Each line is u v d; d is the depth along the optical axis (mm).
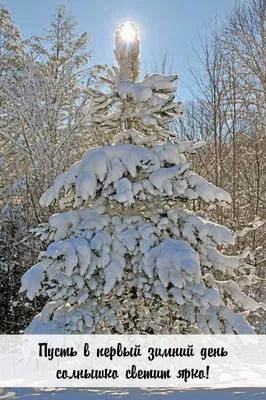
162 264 4266
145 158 4516
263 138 11344
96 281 4508
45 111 11711
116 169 4480
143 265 4480
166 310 4801
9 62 12195
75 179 4750
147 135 5348
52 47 13883
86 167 4543
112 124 5246
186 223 4734
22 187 11500
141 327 4828
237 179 11211
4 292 10938
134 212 4902
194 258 4234
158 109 4980
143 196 4520
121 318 4875
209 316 4500
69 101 12422
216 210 9773
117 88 4965
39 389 4617
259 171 11469
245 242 10445
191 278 4191
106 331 4750
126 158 4566
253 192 11492
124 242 4523
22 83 11805
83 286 4527
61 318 4633
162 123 5145
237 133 11133
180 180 4637
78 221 4805
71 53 13539
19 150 12242
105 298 4852
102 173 4480
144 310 4895
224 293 4840
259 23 12547
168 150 4766
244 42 12461
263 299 9812
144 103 5051
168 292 4348
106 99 5086
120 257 4484
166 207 4895
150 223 4715
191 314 4508
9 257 10875
